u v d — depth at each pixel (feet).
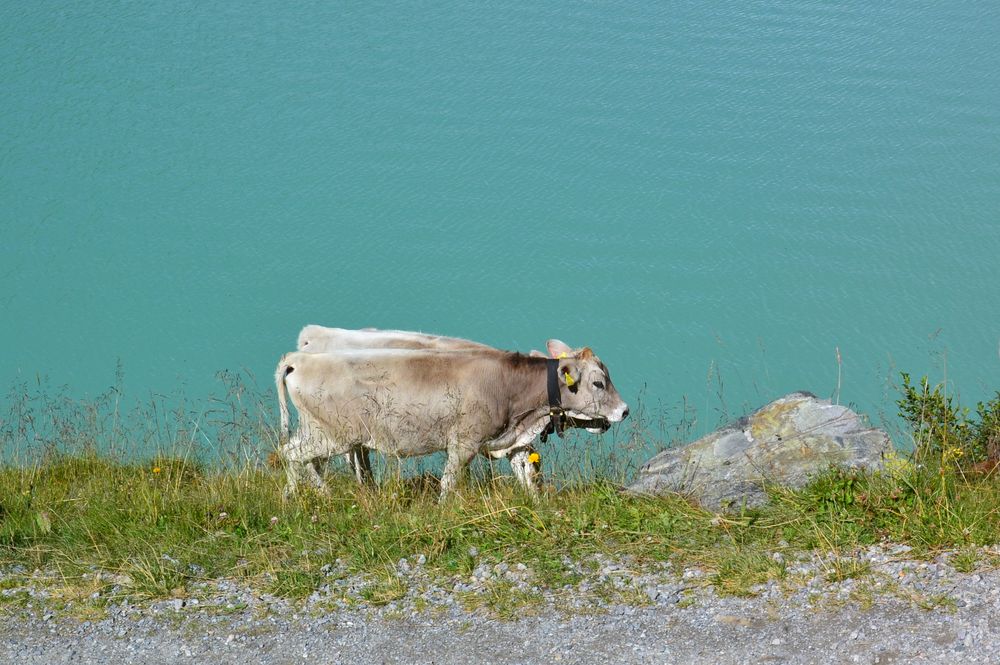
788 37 180.45
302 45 182.80
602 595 24.70
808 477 28.12
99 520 30.45
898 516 25.82
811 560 24.86
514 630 23.75
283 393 34.35
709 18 191.72
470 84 162.81
